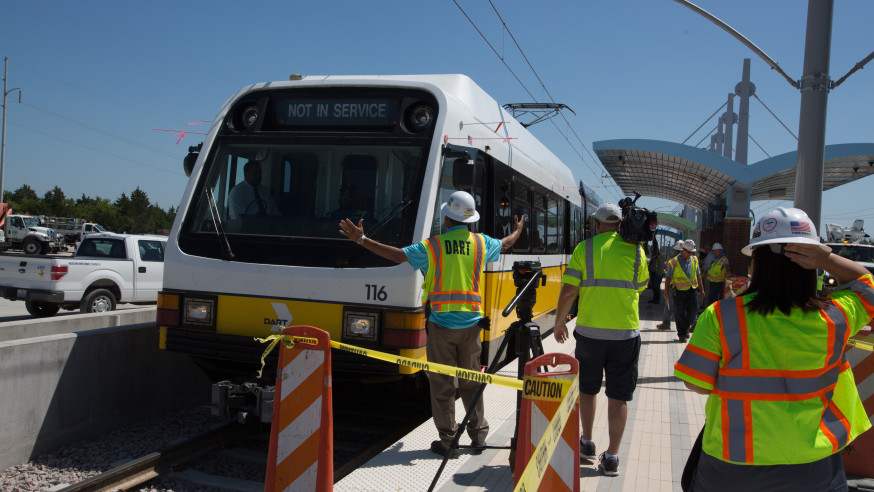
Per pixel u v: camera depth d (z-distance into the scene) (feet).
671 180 74.18
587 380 15.96
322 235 19.34
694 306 39.09
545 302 34.47
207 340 19.10
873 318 8.51
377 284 18.11
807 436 7.91
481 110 24.14
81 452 19.13
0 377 17.38
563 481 10.89
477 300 16.57
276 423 12.19
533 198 30.83
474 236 16.79
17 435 17.94
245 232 19.92
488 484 14.88
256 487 16.83
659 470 16.33
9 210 138.82
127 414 22.11
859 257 58.18
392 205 19.31
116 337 21.61
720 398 8.35
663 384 26.96
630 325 15.56
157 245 48.70
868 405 14.93
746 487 8.10
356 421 22.86
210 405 17.04
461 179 19.35
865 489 14.26
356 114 20.42
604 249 15.66
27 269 42.55
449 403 16.58
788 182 66.03
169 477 17.20
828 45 25.93
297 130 20.79
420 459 16.65
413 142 19.63
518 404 14.51
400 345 17.78
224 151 20.99
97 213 341.00
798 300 8.04
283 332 12.28
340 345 12.25
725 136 86.38
